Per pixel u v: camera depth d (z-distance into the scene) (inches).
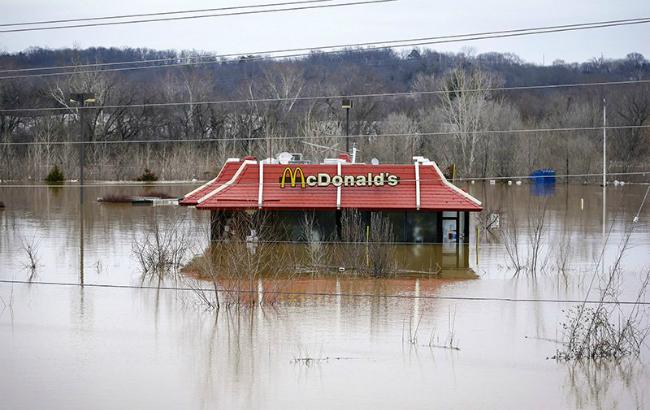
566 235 2145.7
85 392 936.9
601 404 903.7
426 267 1658.5
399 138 3794.3
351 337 1142.3
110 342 1119.6
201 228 2199.8
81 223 2373.3
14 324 1208.2
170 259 1685.5
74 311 1283.2
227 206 1862.7
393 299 1363.2
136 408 891.4
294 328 1186.6
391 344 1111.6
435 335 1152.8
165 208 2876.5
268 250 1786.4
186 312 1277.1
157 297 1374.3
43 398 917.8
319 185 1902.1
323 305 1321.4
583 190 3831.2
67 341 1124.5
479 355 1066.7
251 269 1380.4
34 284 1478.8
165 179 3983.8
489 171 3838.6
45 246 1919.3
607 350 1075.3
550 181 3860.7
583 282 1505.9
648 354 1079.6
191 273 1578.5
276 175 1915.6
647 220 2504.9
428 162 1982.0
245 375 991.6
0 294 1397.6
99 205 2992.1
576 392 940.6
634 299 1350.9
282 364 1031.0
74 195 3398.1
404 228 1947.6
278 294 1369.3
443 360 1045.8
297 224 1910.7
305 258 1724.9
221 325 1203.9
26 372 1002.1
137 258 1723.7
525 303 1336.1
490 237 2110.0
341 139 3902.6
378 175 1904.5
